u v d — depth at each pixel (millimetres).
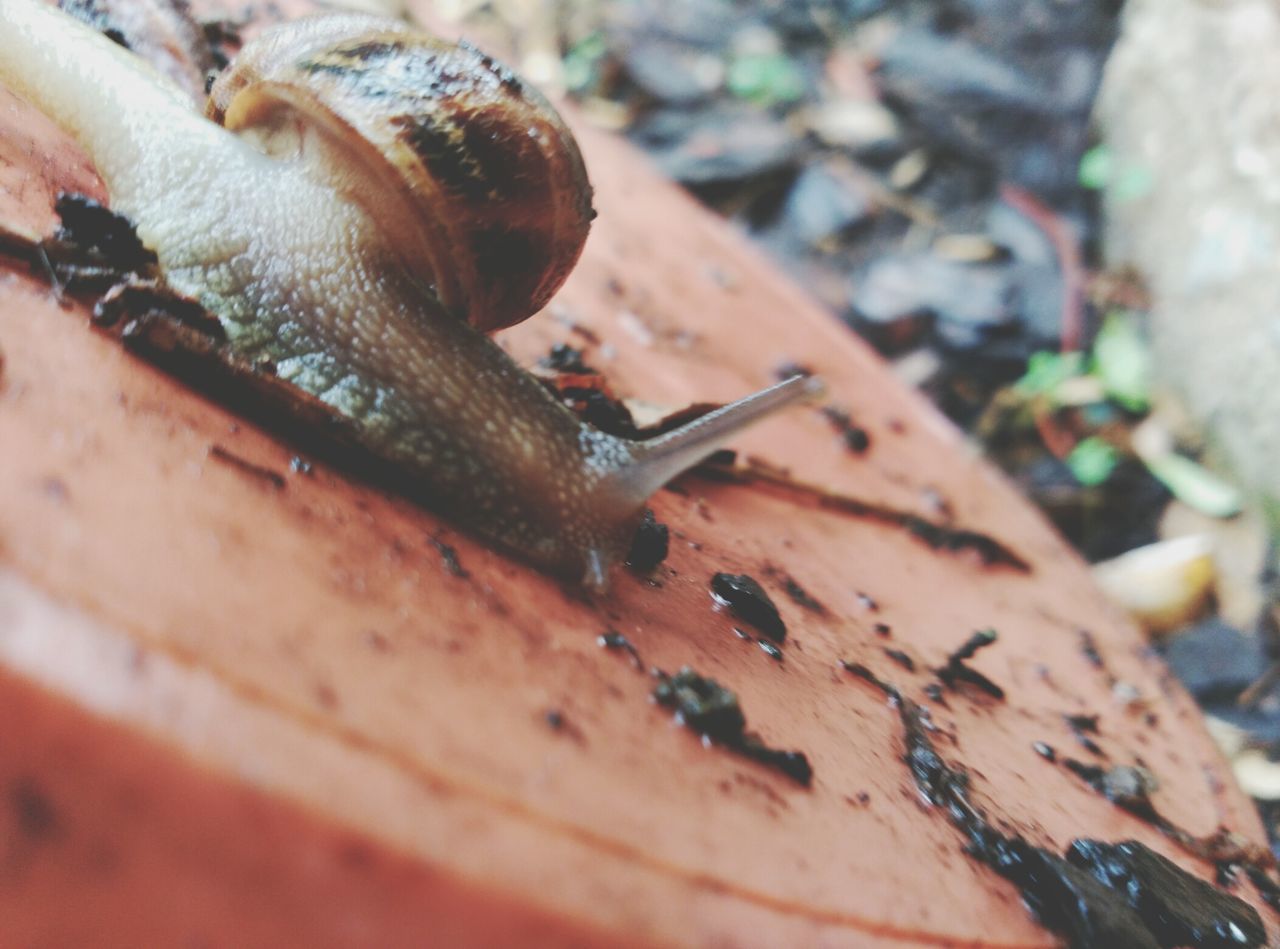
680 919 47
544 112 79
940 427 159
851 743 70
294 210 78
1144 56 284
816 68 338
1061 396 256
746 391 125
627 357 114
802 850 56
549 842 46
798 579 93
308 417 67
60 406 54
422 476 71
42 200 73
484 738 49
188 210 80
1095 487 239
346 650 49
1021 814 74
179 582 46
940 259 283
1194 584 195
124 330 63
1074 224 294
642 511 77
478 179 76
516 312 85
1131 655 119
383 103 76
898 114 322
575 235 83
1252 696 178
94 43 88
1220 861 85
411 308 77
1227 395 229
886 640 92
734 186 299
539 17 349
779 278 174
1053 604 122
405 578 58
